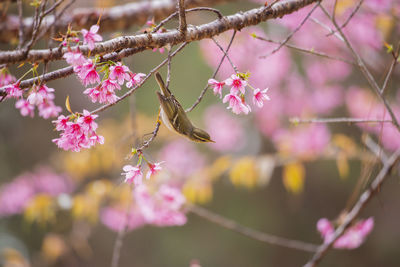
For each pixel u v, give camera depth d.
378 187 5.49
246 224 15.20
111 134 9.28
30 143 14.58
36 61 3.07
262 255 15.33
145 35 3.31
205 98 14.37
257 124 11.30
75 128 3.15
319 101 10.24
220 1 5.87
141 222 8.30
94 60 3.17
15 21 4.95
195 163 10.59
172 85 14.53
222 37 8.58
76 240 7.95
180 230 15.54
